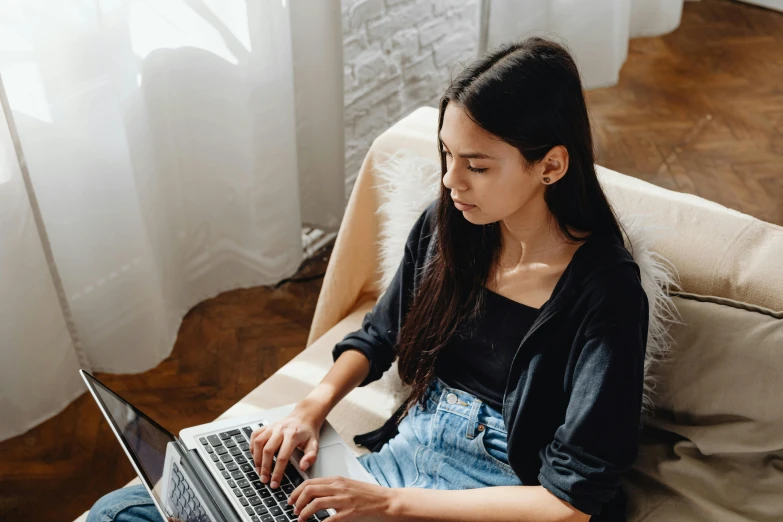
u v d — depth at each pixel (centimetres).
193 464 116
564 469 105
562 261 112
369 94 227
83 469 181
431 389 126
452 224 116
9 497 175
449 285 119
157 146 190
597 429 103
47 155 165
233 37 185
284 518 107
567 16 277
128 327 193
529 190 104
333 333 158
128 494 120
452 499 109
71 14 154
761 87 313
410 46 232
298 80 217
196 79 189
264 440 117
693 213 125
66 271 181
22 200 163
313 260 242
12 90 156
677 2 342
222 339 214
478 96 98
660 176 266
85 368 197
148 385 201
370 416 142
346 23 208
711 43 343
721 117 296
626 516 119
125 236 181
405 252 131
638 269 109
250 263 222
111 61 163
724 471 115
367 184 157
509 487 110
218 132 198
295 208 220
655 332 116
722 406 113
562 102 99
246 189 207
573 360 108
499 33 263
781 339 109
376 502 108
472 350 120
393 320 133
